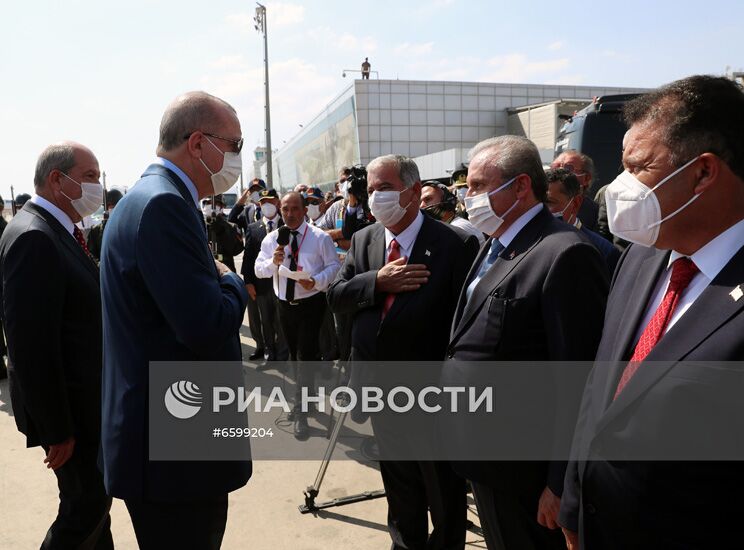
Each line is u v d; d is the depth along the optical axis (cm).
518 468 177
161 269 150
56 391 205
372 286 236
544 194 192
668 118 113
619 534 117
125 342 159
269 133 1998
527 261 175
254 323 579
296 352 424
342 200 689
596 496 123
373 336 239
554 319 164
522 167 187
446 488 229
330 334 537
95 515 222
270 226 577
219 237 643
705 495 105
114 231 160
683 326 110
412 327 231
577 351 161
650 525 112
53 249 206
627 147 122
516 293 174
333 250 420
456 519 232
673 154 112
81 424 217
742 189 111
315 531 280
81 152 230
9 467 353
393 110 2805
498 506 182
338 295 252
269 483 330
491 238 208
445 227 246
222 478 170
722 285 108
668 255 131
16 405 224
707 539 106
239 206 955
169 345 159
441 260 235
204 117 172
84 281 218
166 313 151
